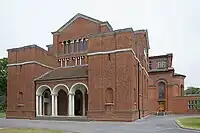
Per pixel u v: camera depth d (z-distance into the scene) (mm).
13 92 43688
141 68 44406
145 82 50906
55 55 48500
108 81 35156
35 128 23516
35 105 41844
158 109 61312
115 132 20531
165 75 61500
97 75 36000
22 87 42938
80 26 47750
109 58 35594
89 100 36031
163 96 61375
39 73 43625
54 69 46781
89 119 35438
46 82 41250
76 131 21219
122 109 33656
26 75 42781
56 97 40656
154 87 62125
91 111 35594
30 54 42938
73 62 47156
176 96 60500
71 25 48656
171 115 53750
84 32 47156
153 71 62562
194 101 58844
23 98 42562
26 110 41875
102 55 36094
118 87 34312
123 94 33875
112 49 35531
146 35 52781
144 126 26375
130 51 34250
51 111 43188
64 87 40344
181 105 59844
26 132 19594
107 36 36156
